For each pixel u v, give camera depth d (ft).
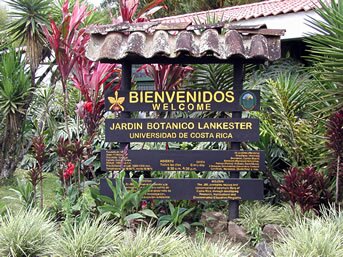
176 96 15.46
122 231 14.21
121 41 15.31
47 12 25.36
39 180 16.53
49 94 23.65
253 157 15.48
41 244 13.10
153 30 15.78
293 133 17.26
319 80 16.67
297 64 24.36
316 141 17.10
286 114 17.39
